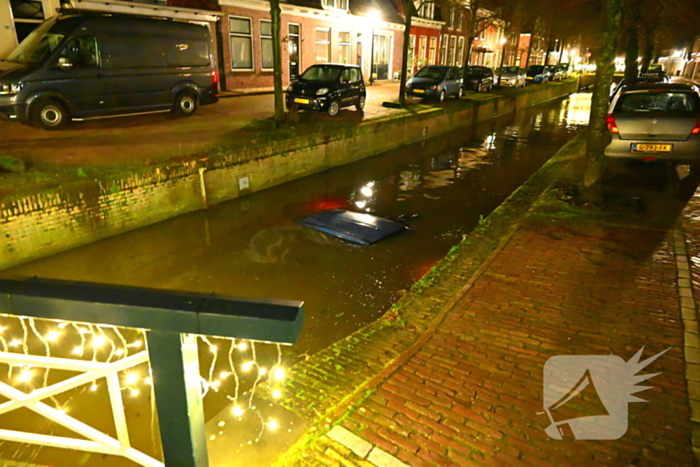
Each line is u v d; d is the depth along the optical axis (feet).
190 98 36.94
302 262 19.47
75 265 18.76
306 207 26.55
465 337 12.02
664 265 16.02
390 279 18.08
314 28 66.39
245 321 3.69
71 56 29.30
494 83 95.09
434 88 58.23
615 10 20.62
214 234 22.31
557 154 37.55
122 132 30.35
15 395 5.18
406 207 27.25
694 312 13.07
